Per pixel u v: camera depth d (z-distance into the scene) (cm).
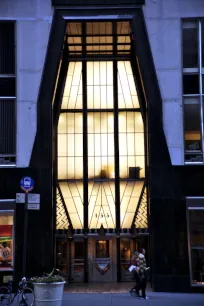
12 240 1781
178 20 1875
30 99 1848
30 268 1769
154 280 1773
